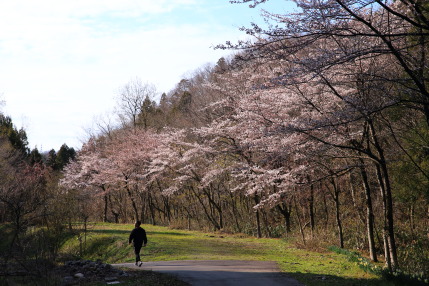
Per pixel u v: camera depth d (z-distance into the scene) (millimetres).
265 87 10742
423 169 16188
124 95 53469
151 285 10750
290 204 28703
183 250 21969
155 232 33188
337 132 13797
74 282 11125
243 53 10977
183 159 30984
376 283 11297
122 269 14062
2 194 16109
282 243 24984
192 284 11078
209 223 40656
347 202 26516
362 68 13852
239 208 41469
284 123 15273
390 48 8758
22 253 13469
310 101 15633
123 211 52875
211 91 34500
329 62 9453
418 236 20062
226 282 11406
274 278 12156
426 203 18719
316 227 25828
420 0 9586
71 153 72875
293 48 10023
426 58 11602
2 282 11406
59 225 20438
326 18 9672
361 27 13125
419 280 10602
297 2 10117
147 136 43938
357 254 18859
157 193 46656
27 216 17609
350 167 15062
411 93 11148
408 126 15883
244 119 21375
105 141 53969
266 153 17297
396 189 18609
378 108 10953
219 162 31391
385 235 15594
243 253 20922
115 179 45094
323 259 17703
